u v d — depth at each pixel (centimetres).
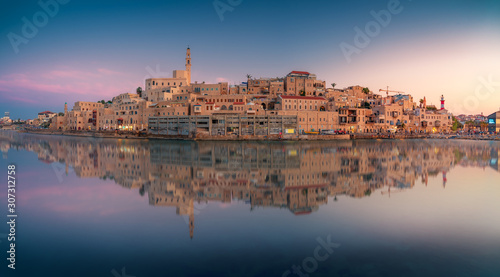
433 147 9981
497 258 1617
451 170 4806
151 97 17500
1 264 1557
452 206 2609
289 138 13288
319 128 14662
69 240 1884
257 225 2114
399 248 1745
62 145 10131
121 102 17912
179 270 1504
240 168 4928
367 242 1823
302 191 3225
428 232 1986
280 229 2033
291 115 13638
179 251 1711
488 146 10656
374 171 4656
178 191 3212
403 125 16888
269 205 2638
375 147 9806
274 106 15712
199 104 13575
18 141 12481
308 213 2392
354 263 1556
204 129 12975
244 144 11000
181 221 2217
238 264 1558
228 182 3731
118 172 4503
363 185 3541
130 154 7150
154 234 1961
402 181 3841
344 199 2859
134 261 1606
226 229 2038
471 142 13350
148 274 1472
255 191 3209
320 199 2869
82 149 8512
